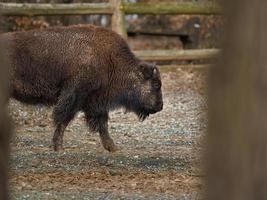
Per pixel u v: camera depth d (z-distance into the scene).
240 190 8.69
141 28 61.28
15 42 28.22
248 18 8.67
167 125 34.75
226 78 8.80
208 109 9.02
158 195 20.92
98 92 29.09
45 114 34.94
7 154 9.16
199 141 30.92
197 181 22.92
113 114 37.22
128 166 25.61
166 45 63.22
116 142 30.64
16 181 22.33
